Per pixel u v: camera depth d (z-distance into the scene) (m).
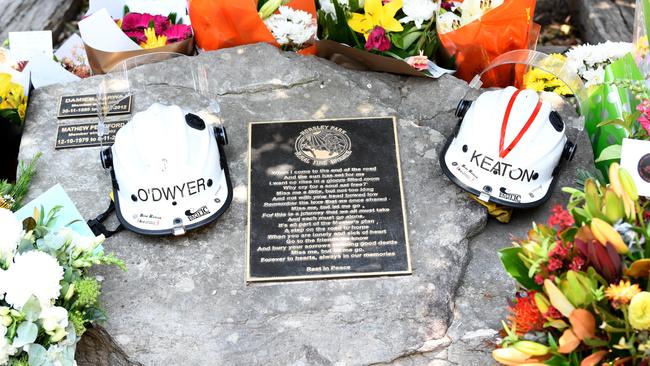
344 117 1.78
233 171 1.71
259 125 1.76
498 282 1.57
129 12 2.16
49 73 2.00
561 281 1.17
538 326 1.22
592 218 1.21
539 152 1.56
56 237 1.41
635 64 1.75
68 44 2.18
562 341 1.15
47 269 1.33
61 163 1.75
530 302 1.25
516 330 1.26
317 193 1.64
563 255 1.22
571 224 1.26
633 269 1.16
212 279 1.55
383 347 1.47
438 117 1.83
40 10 2.67
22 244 1.39
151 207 1.56
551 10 2.88
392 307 1.50
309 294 1.52
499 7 1.88
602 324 1.16
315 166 1.68
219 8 1.92
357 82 1.89
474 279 1.58
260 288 1.53
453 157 1.63
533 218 1.66
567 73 1.78
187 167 1.55
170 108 1.60
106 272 1.56
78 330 1.39
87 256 1.42
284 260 1.56
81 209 1.67
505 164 1.57
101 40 1.94
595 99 1.88
